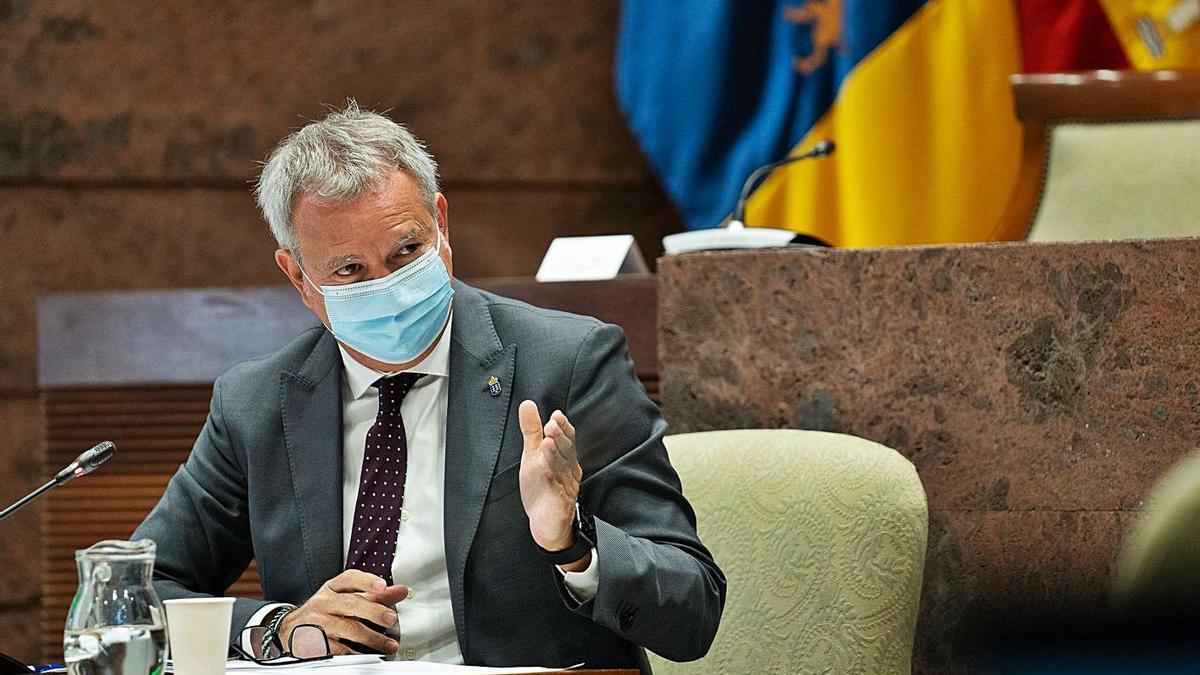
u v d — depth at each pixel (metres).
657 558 6.71
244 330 12.78
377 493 7.70
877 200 15.60
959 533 9.12
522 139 18.23
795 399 9.54
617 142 18.25
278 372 8.20
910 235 15.59
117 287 17.80
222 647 5.42
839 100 15.91
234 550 8.49
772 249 9.85
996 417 9.06
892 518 7.81
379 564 7.52
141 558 5.21
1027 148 12.22
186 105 17.88
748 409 9.65
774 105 16.31
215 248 17.88
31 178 17.78
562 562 6.32
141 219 17.88
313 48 18.02
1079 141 12.10
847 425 9.40
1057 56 15.34
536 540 6.22
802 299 9.52
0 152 17.77
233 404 8.26
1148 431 8.74
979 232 15.45
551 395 7.59
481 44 18.20
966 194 15.44
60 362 13.25
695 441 8.65
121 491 13.27
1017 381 9.02
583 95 18.25
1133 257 8.78
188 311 12.92
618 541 6.55
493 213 18.20
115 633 5.08
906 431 9.27
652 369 11.23
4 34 17.78
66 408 13.36
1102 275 8.84
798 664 7.89
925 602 9.17
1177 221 11.83
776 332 9.59
